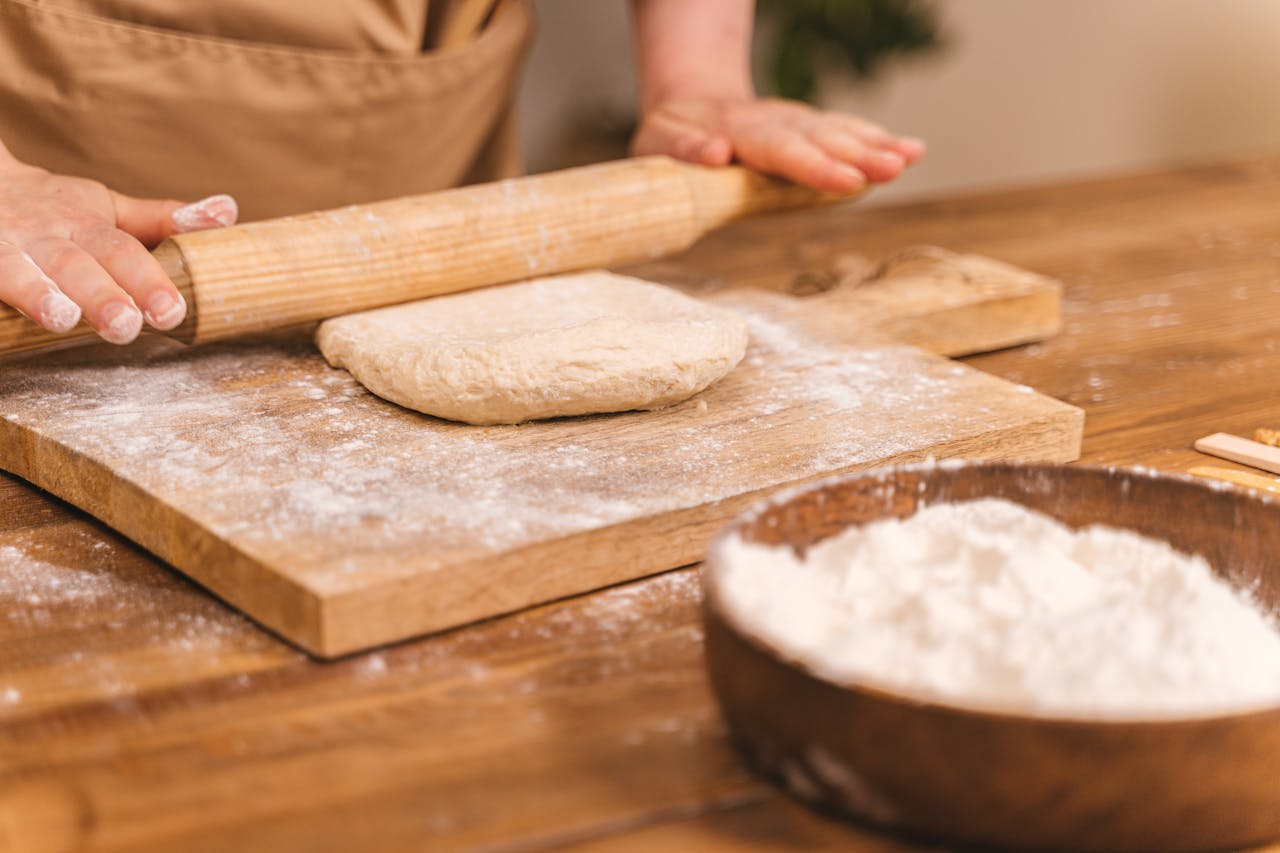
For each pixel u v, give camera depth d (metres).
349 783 0.81
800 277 1.23
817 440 0.98
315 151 1.22
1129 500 0.87
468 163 1.31
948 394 1.03
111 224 1.04
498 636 0.89
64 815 0.80
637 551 0.92
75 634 0.89
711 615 0.80
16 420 0.99
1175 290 1.25
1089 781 0.77
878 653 0.80
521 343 1.00
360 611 0.87
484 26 1.29
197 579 0.92
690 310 1.06
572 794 0.81
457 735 0.83
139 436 0.98
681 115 1.26
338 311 1.07
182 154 1.19
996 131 3.27
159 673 0.86
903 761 0.77
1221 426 1.06
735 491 0.94
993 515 0.87
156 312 1.00
